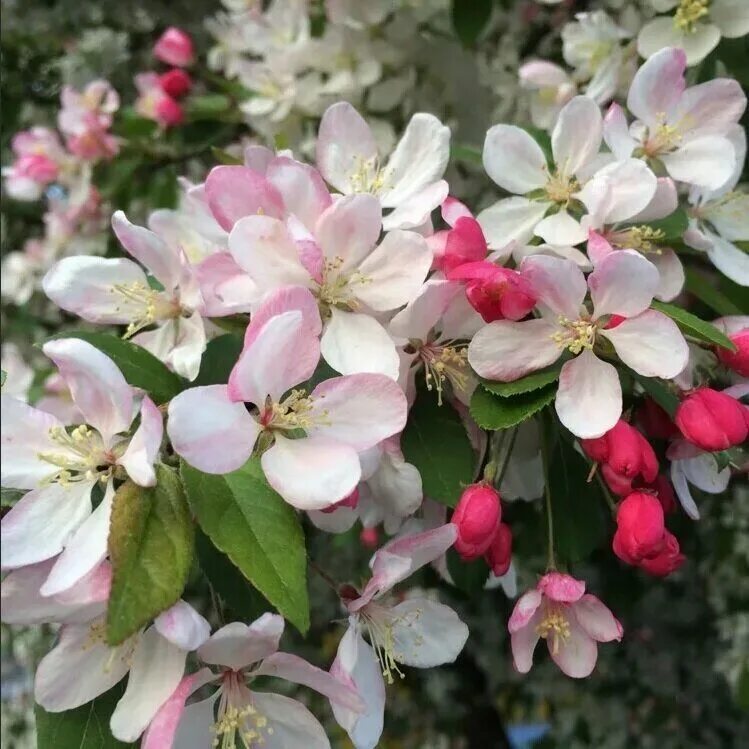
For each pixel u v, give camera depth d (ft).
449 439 0.59
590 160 0.64
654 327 0.52
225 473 0.47
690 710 1.57
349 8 1.01
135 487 0.46
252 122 1.09
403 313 0.55
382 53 1.03
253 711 0.48
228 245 0.56
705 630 1.52
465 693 1.57
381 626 0.57
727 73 0.81
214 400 0.47
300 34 1.03
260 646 0.46
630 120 0.84
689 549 1.26
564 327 0.54
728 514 1.28
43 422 0.49
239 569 0.49
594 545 0.63
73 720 0.49
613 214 0.60
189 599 1.00
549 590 0.56
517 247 0.60
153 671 0.46
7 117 1.35
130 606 0.41
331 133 0.65
